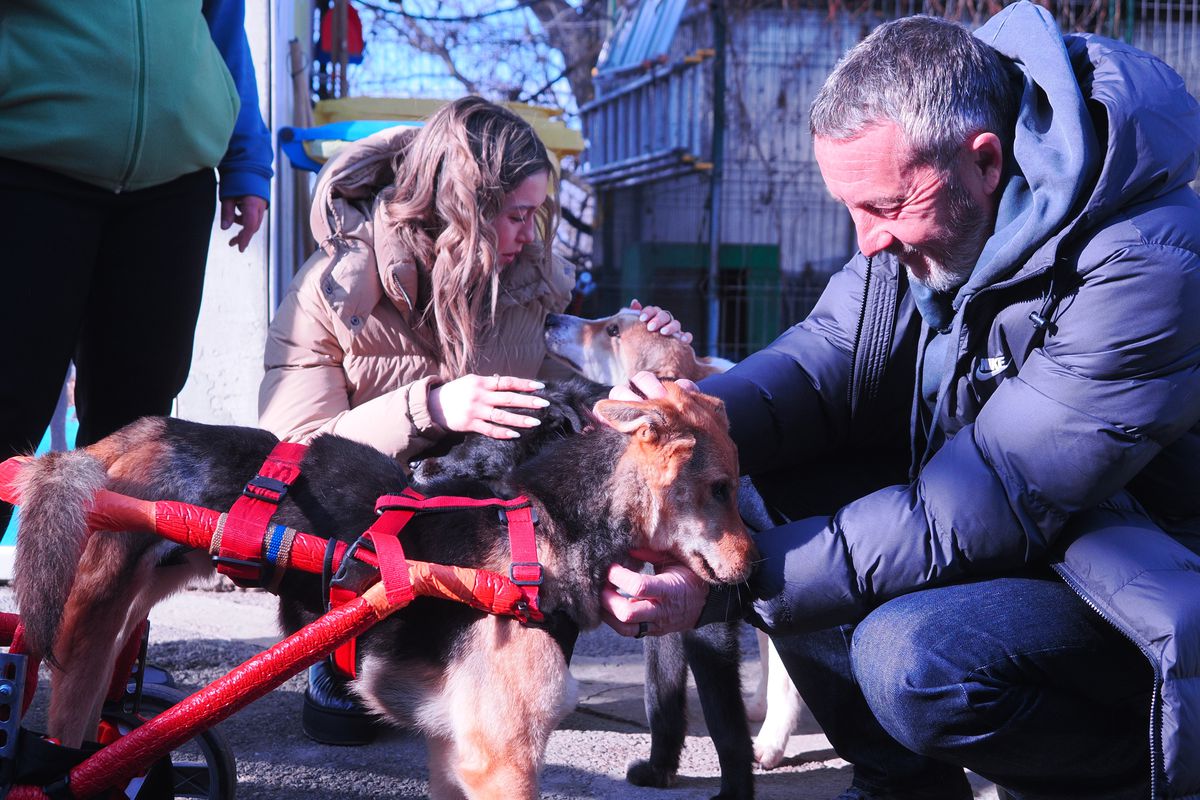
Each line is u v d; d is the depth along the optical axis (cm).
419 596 226
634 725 358
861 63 225
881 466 288
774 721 325
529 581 218
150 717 262
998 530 219
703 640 278
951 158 218
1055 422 212
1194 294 206
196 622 436
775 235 1057
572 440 250
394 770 311
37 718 317
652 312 415
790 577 230
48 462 212
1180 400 209
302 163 490
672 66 977
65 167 285
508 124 320
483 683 227
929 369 252
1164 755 197
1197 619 200
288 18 550
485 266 312
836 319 283
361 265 318
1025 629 215
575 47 1404
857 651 229
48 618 200
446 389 282
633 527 241
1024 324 225
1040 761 221
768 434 273
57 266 289
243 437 253
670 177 1008
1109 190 207
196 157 307
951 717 215
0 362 285
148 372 319
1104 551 213
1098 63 219
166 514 214
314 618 233
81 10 281
